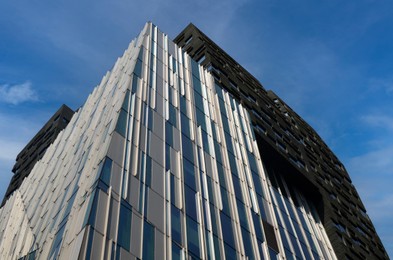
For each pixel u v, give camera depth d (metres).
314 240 46.62
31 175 52.88
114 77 42.62
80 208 23.53
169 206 27.06
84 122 42.53
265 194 41.22
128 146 28.28
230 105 50.94
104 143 28.22
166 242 24.33
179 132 35.34
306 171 60.53
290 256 36.84
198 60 63.78
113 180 24.69
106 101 37.91
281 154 55.75
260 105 66.50
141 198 25.39
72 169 33.28
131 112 31.69
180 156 32.59
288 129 70.19
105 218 21.98
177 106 38.44
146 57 40.75
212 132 40.81
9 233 39.50
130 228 22.81
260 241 33.84
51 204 32.44
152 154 29.83
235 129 46.75
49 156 50.72
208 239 28.06
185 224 27.08
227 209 32.91
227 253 28.61
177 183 29.77
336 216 56.97
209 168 35.22
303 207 53.16
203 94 45.81
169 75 41.94
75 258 19.22
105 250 20.39
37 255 26.08
